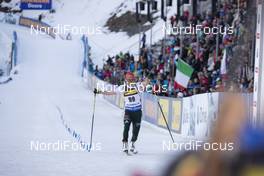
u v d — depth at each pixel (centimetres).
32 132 3897
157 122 4338
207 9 7131
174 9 9738
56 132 3931
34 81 9719
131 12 11619
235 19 4953
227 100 278
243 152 264
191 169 273
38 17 12800
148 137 3697
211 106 3008
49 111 5841
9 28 12469
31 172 2145
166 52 6397
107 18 12050
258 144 262
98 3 12612
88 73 9088
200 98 3297
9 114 5459
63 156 2627
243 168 262
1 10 13175
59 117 5275
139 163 2398
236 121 271
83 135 3762
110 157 2606
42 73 10444
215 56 5075
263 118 273
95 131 4091
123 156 2644
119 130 4212
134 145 2988
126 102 2738
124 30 11262
